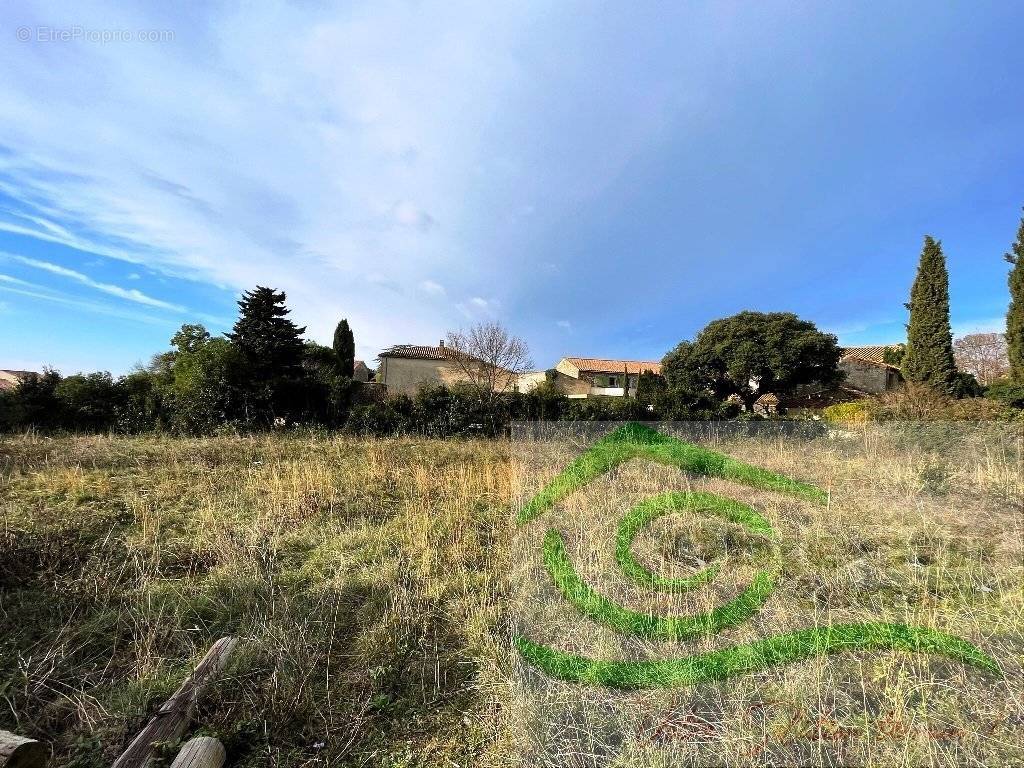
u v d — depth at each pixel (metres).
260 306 11.63
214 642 2.45
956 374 14.82
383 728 1.96
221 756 1.71
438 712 2.04
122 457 6.09
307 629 2.55
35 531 3.47
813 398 22.80
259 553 3.45
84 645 2.35
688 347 23.70
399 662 2.35
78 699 1.98
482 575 3.17
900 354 24.61
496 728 1.93
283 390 9.48
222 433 8.35
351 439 8.71
